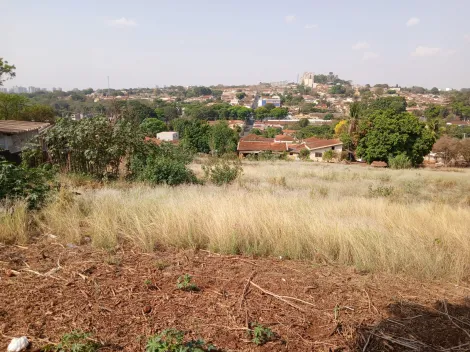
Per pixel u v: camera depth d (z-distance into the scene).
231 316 3.07
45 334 2.67
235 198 7.65
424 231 6.05
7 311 2.94
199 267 4.12
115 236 4.84
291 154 51.81
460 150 42.28
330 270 4.24
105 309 3.06
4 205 5.64
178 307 3.17
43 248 4.46
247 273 4.00
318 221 5.68
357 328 3.00
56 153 12.57
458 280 4.09
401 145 39.22
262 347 2.68
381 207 8.60
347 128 50.56
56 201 6.05
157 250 4.64
